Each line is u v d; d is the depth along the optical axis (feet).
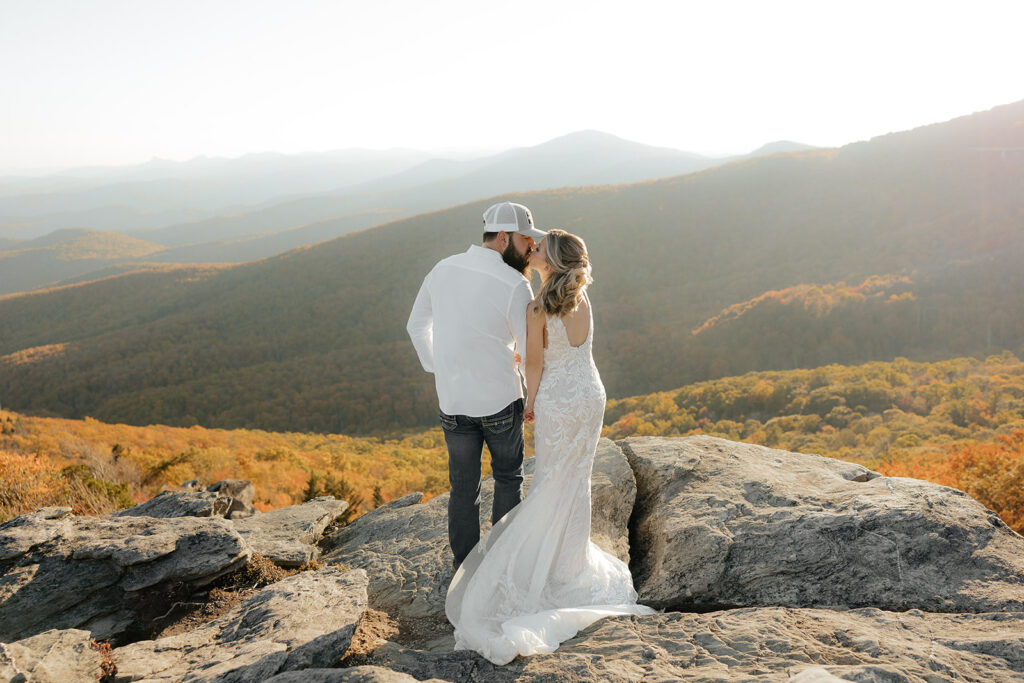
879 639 6.70
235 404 331.77
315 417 301.63
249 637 8.27
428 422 297.12
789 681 5.51
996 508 37.01
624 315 441.68
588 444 8.75
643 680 6.19
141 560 10.76
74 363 409.49
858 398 204.74
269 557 12.71
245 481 21.34
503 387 8.47
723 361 343.05
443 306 8.47
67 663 7.36
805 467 12.36
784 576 8.71
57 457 42.09
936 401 194.18
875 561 8.66
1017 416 153.48
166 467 38.11
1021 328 301.22
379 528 14.62
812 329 348.59
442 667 7.30
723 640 7.07
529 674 6.66
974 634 6.98
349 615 8.70
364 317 453.99
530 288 8.43
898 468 65.31
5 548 10.74
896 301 341.41
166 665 7.68
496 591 8.39
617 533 10.71
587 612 8.34
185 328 466.70
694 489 11.20
